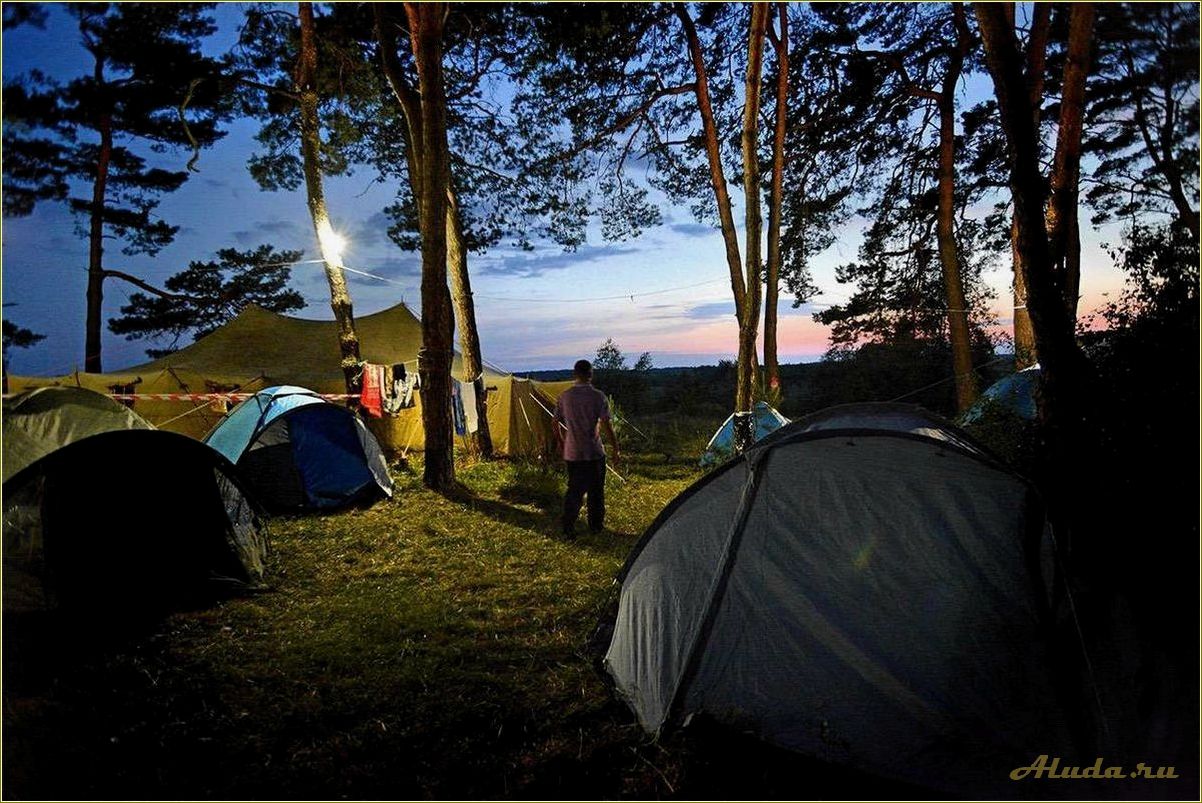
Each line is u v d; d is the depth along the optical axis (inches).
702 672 125.8
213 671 153.4
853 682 117.7
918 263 736.3
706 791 107.1
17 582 163.5
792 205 655.1
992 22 147.2
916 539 124.1
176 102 581.0
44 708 132.1
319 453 329.4
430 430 367.6
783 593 127.6
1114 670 111.2
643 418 853.2
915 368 795.4
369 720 132.0
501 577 219.1
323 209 462.3
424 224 362.9
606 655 152.3
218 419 482.6
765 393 458.3
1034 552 119.2
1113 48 243.8
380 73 487.2
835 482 131.6
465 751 120.6
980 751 107.5
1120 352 151.2
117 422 245.9
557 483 374.3
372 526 291.3
